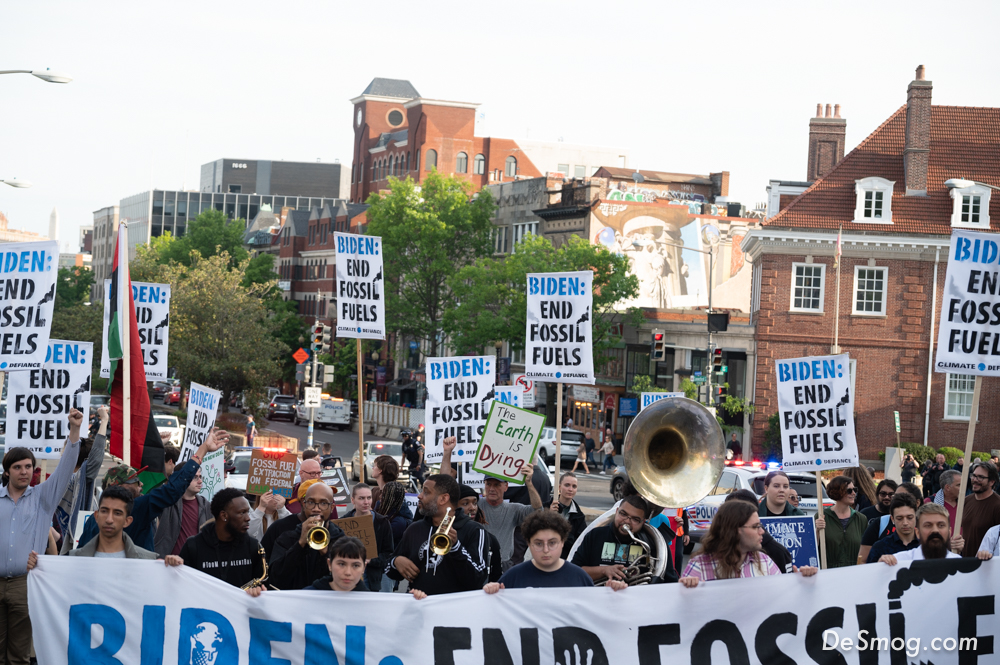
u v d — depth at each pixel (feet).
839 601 28.50
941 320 35.68
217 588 27.86
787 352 158.61
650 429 30.04
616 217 221.46
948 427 153.79
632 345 199.41
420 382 265.95
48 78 84.43
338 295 51.70
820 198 159.63
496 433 40.70
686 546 68.54
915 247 154.30
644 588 27.86
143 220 590.55
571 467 173.06
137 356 43.62
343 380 311.27
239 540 30.12
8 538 30.27
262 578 29.04
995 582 29.22
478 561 30.04
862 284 157.17
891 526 36.42
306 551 29.58
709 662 28.02
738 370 184.96
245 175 631.56
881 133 165.07
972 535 38.04
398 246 241.35
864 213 156.87
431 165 353.10
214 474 46.29
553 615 27.73
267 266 353.51
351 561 27.58
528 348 47.52
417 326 240.12
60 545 37.24
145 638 27.81
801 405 38.88
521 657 27.55
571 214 228.22
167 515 36.96
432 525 30.27
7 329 36.76
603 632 27.76
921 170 158.30
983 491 38.11
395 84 405.80
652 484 29.81
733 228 225.15
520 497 45.24
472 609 27.71
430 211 240.32
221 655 27.73
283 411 266.36
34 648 27.89
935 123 165.68
